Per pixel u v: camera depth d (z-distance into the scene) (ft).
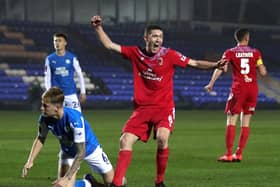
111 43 50.65
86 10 278.46
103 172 48.32
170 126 50.78
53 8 273.13
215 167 70.33
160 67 50.24
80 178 60.80
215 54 274.57
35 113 189.67
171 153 84.94
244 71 73.82
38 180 59.72
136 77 50.93
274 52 290.97
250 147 94.43
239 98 73.97
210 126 141.08
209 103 234.17
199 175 63.82
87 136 46.75
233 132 74.90
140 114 50.34
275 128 136.87
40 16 271.90
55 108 42.96
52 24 272.31
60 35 78.79
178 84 244.22
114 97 224.12
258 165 72.18
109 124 144.56
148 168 68.95
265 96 249.34
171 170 67.62
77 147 43.57
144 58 50.39
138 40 273.13
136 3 284.20
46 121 44.60
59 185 41.86
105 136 113.39
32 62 250.37
